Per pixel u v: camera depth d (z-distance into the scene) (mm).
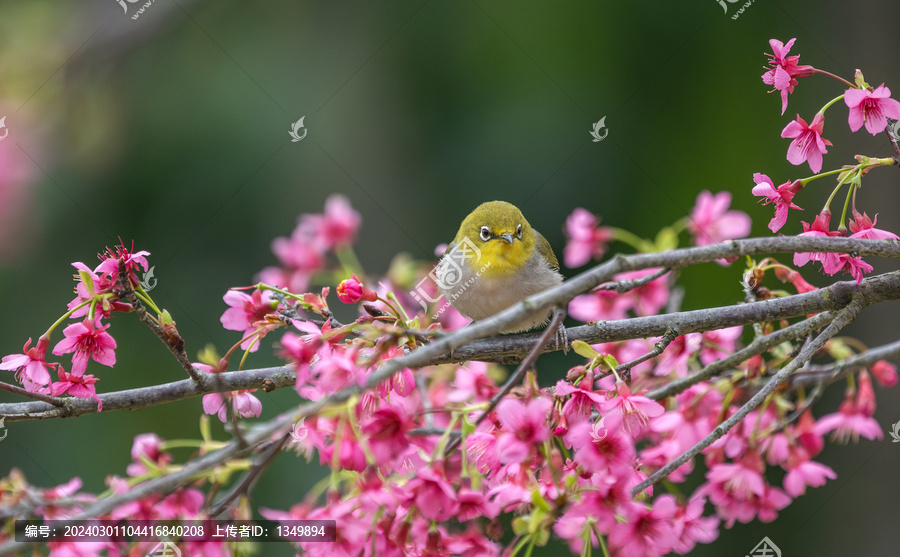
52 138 12203
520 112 13859
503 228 8930
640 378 8258
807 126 6195
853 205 6332
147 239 12383
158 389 6582
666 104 13867
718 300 12867
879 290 6535
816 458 11648
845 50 12414
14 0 12742
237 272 12516
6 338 11586
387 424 5711
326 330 6031
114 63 12617
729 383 7348
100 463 11234
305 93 13328
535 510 5457
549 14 14266
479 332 4918
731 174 13398
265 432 4770
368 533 5781
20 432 11188
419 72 14016
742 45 13703
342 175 13312
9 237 11664
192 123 12742
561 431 5984
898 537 10977
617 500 5648
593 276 5074
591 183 13578
